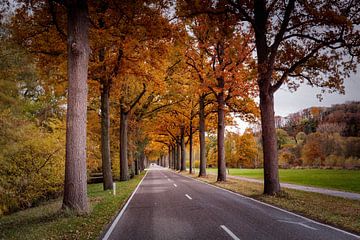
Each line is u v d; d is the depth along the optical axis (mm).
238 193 19172
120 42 16000
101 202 15109
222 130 30297
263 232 8133
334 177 34750
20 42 15867
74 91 11844
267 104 17344
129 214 11797
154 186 26109
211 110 38656
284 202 14070
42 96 30531
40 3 14406
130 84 26859
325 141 74875
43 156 20578
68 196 11641
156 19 15477
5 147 16547
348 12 15305
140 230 8820
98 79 19984
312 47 16766
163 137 74250
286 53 17281
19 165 19734
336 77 17359
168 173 58250
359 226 8703
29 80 21203
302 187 22812
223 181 29359
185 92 31469
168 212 12062
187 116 45062
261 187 22734
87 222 10039
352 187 22844
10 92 18062
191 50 26984
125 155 33875
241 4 16672
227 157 90625
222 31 18484
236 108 30906
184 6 16734
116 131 40750
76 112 11805
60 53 16375
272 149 17297
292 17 15742
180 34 17203
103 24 16688
